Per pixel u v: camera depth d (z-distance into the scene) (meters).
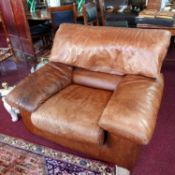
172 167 1.46
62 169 1.50
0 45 3.96
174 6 2.51
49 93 1.51
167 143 1.66
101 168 1.48
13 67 3.17
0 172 1.52
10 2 2.80
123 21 2.61
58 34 1.77
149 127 1.10
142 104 1.20
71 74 1.76
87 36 1.64
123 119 1.13
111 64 1.56
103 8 2.82
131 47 1.46
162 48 1.41
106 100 1.46
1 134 1.86
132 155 1.24
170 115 1.95
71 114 1.33
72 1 3.38
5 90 1.96
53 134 1.49
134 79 1.43
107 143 1.29
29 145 1.72
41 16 3.04
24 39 3.04
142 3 2.81
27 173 1.50
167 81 2.45
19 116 2.03
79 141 1.32
